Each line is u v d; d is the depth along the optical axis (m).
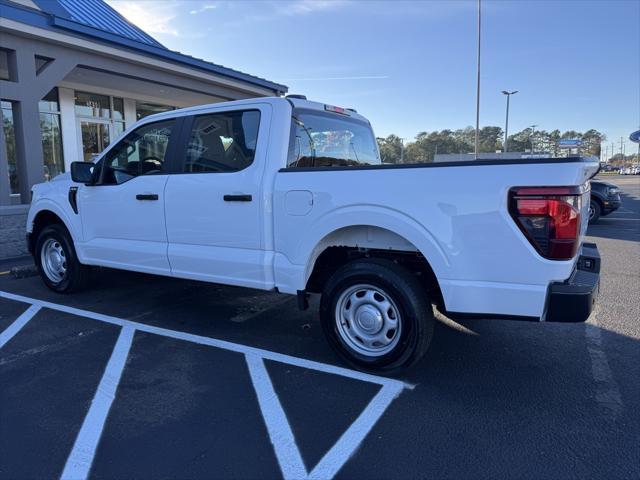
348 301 3.71
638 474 2.50
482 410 3.15
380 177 3.40
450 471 2.54
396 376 3.64
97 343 4.31
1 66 10.57
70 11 12.81
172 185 4.45
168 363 3.89
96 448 2.75
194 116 4.43
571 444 2.77
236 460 2.64
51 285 5.88
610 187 13.52
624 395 3.34
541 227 2.97
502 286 3.09
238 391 3.42
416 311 3.38
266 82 15.90
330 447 2.76
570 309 2.99
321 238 3.67
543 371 3.74
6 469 2.56
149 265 4.72
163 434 2.89
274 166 3.92
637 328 4.67
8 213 8.42
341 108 4.89
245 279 4.07
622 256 8.52
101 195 5.04
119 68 11.81
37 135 10.08
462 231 3.15
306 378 3.62
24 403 3.25
